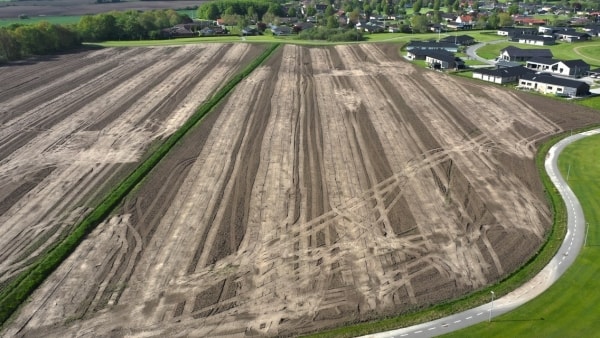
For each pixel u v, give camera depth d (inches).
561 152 2172.7
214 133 2397.9
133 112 2731.3
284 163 2058.3
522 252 1478.8
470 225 1617.9
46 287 1339.8
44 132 2431.1
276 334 1183.6
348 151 2181.3
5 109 2775.6
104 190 1847.9
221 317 1235.9
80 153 2180.1
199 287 1336.1
